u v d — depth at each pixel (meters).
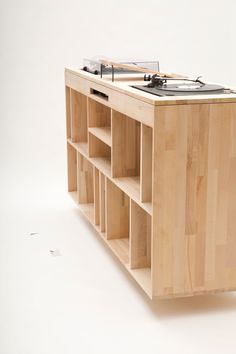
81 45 5.05
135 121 3.07
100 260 3.30
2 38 4.95
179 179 2.48
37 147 5.17
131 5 5.07
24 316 2.64
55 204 4.31
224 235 2.59
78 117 4.05
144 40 5.16
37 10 4.93
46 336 2.47
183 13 5.18
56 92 5.10
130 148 3.11
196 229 2.55
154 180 2.45
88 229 3.82
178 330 2.52
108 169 3.29
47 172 4.96
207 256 2.59
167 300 2.81
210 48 5.31
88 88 3.49
